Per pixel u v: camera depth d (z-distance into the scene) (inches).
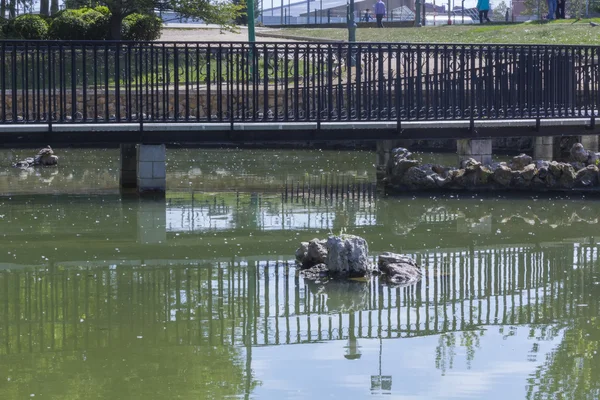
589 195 717.9
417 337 358.3
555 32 1398.9
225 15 1386.6
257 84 704.4
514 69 767.1
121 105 1072.2
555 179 725.3
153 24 1412.4
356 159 992.2
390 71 729.0
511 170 732.7
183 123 693.3
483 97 845.8
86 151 1067.3
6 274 454.6
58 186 765.9
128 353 336.2
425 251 514.6
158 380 307.4
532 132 768.9
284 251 512.7
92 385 302.0
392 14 2161.7
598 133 786.2
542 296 419.8
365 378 311.0
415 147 1040.2
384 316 387.2
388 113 728.3
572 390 300.4
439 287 435.2
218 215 627.2
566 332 364.8
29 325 369.7
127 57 685.3
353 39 1275.8
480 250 517.0
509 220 610.5
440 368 321.7
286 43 704.4
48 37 1339.8
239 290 427.2
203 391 297.0
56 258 491.2
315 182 804.6
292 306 401.4
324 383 305.7
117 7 1290.6
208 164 941.8
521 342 352.5
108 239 542.6
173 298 412.2
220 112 698.8
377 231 572.7
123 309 393.7
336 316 386.9
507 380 310.2
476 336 359.6
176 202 684.1
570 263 486.0
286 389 299.3
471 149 756.0
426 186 745.0
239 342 350.6
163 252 508.1
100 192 729.6
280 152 1065.5
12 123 658.8
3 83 658.2
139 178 700.7
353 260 456.8
